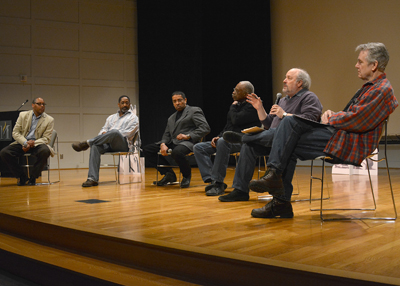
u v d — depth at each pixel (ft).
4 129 17.74
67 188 13.25
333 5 23.24
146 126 26.73
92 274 5.41
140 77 26.91
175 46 26.58
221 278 4.83
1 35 24.25
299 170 20.53
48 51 25.31
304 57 24.79
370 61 6.93
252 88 11.36
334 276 4.02
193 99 26.27
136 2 27.40
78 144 14.23
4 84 24.31
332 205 8.70
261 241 5.59
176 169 22.47
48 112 25.34
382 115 6.62
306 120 6.98
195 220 7.25
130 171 20.04
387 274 4.05
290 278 4.30
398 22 20.53
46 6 25.26
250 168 9.48
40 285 6.15
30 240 7.50
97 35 26.48
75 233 6.63
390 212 7.72
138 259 5.72
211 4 26.08
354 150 6.73
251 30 25.73
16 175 14.70
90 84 26.32
